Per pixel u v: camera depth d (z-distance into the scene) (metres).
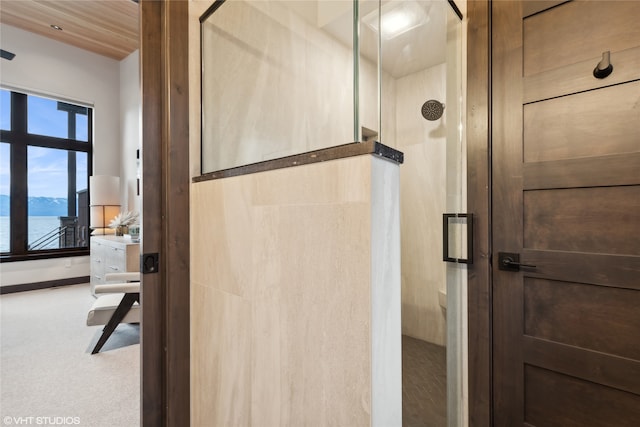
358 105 0.78
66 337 2.52
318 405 0.71
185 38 1.06
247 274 0.89
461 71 1.26
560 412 1.07
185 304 1.06
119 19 3.62
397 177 0.71
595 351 1.01
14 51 3.85
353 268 0.65
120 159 4.74
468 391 1.24
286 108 0.95
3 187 3.97
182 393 1.05
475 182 1.23
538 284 1.11
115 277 2.51
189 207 1.08
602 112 1.00
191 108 1.07
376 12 0.83
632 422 0.95
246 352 0.89
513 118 1.16
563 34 1.06
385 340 0.66
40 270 4.09
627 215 0.96
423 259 1.06
